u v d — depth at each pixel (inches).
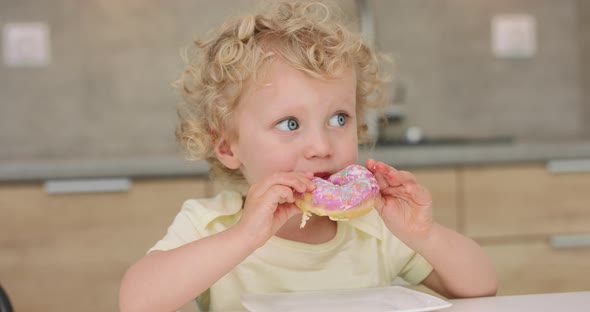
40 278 70.6
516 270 76.5
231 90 31.8
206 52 35.7
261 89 30.0
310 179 27.5
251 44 31.1
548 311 23.5
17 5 94.0
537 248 76.8
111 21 95.7
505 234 76.5
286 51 30.1
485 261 32.4
